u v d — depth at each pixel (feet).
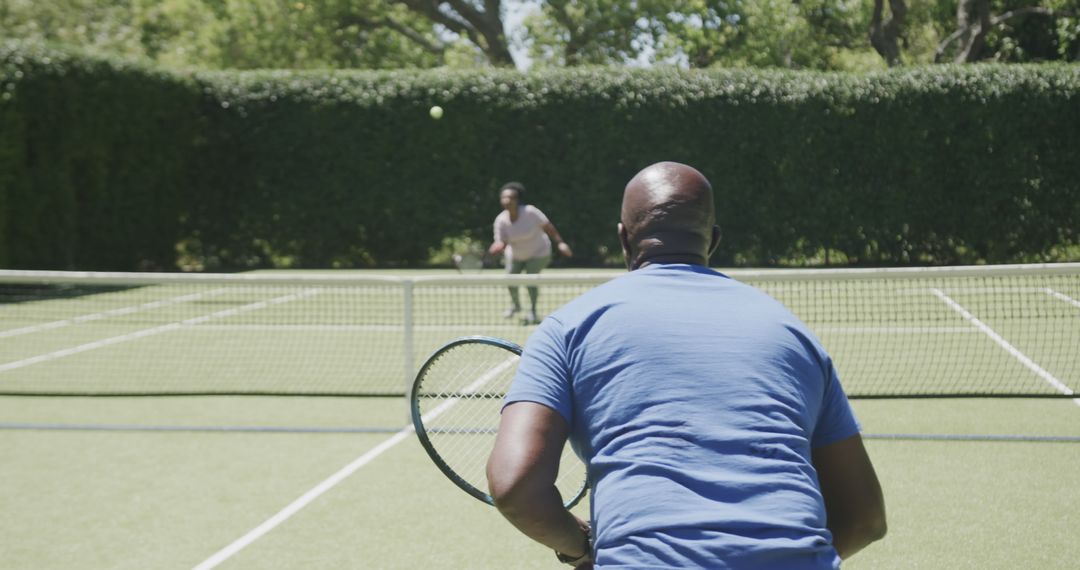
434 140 69.92
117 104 61.62
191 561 16.38
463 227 70.64
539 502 6.72
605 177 68.85
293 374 32.96
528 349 7.29
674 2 100.94
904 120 65.98
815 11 114.62
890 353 35.58
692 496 6.48
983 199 65.98
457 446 14.71
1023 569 15.55
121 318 46.47
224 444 24.07
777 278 25.80
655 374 6.86
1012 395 27.02
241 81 71.15
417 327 42.65
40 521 18.45
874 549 16.53
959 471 21.06
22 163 55.26
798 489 6.61
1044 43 100.58
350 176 70.90
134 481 21.01
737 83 67.51
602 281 26.48
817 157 67.05
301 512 18.89
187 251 72.54
